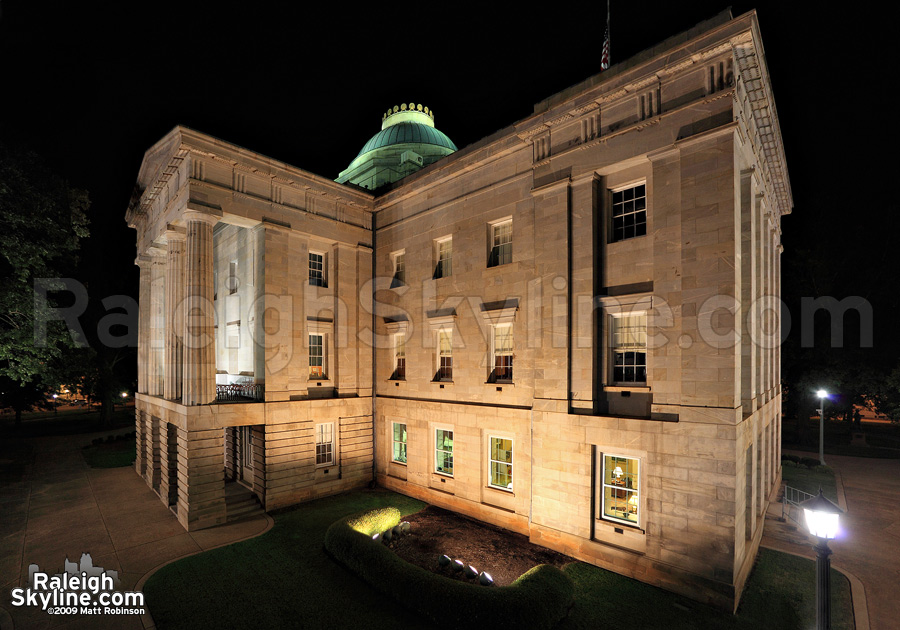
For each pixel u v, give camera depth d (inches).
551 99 719.7
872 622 486.9
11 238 907.4
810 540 705.6
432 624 481.7
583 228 671.8
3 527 746.2
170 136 797.2
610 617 496.4
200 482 753.0
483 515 784.9
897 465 1222.9
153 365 1035.3
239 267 1001.5
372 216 1075.9
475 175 848.9
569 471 660.7
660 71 591.8
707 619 493.0
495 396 791.1
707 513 532.1
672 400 576.4
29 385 1601.9
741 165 597.6
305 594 540.7
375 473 1017.5
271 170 874.8
